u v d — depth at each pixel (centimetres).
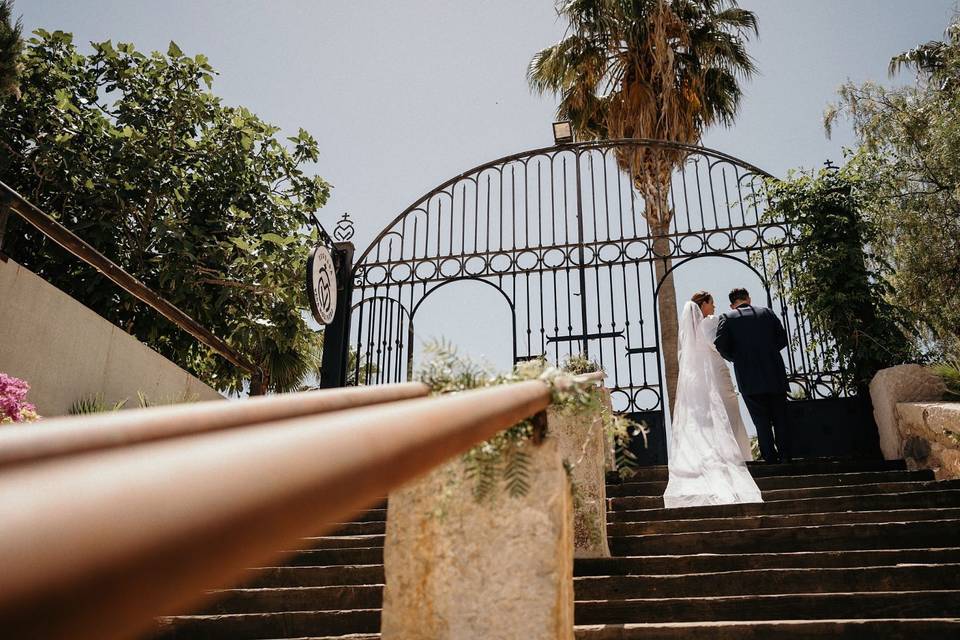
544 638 192
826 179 832
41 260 1002
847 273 769
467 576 201
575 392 205
